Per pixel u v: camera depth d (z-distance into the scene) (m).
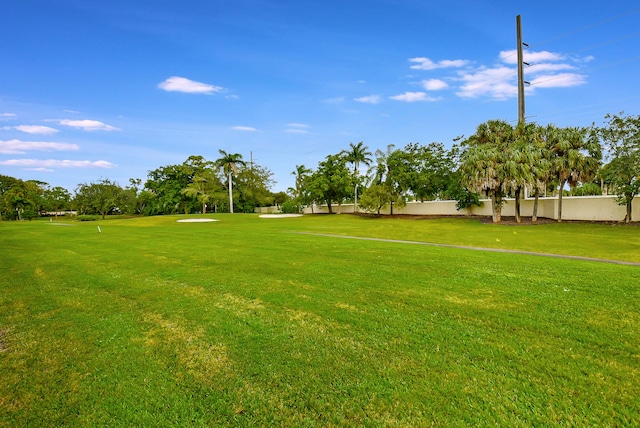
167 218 37.94
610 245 12.55
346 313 5.00
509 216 28.31
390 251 10.82
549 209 25.95
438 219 30.77
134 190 62.56
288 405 2.92
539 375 3.26
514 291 5.96
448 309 5.09
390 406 2.87
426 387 3.12
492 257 9.54
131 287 6.73
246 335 4.32
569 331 4.23
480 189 24.30
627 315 4.73
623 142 19.70
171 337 4.32
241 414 2.82
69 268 8.84
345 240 14.34
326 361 3.62
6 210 56.91
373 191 35.62
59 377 3.46
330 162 43.09
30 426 2.74
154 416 2.82
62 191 70.44
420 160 34.81
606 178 21.50
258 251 10.98
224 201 52.09
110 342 4.23
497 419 2.68
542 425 2.60
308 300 5.63
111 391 3.19
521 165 22.48
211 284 6.79
